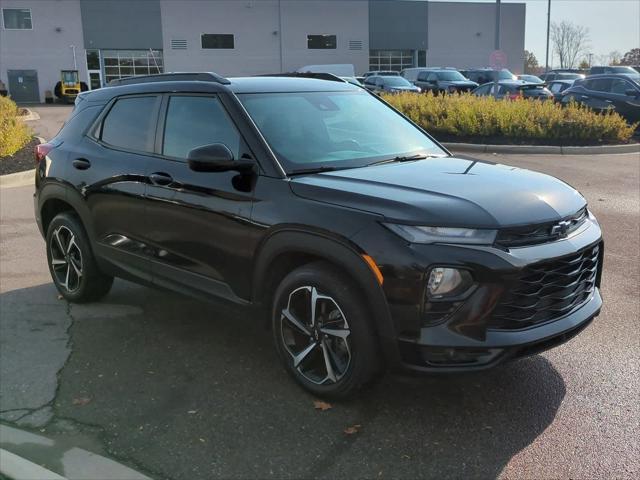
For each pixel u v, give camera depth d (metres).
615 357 4.18
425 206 3.22
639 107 17.08
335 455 3.17
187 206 4.12
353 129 4.46
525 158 13.98
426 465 3.07
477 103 17.05
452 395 3.72
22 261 6.74
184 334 4.71
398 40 53.31
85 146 5.16
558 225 3.35
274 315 3.79
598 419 3.44
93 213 4.95
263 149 3.86
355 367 3.40
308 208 3.49
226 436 3.35
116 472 3.04
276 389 3.84
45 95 45.78
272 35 50.47
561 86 22.23
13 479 2.93
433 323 3.13
